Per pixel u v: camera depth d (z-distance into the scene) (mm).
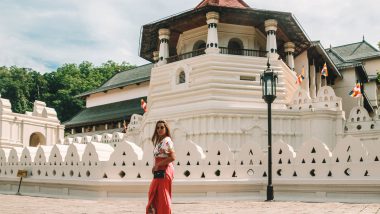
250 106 32281
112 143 44812
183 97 34250
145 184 17906
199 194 17844
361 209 12914
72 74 109500
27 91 100125
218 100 32312
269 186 16734
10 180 22906
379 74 46094
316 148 17141
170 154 8469
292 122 31594
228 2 37875
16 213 12453
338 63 54250
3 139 38812
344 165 16438
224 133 30891
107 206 14922
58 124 44375
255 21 36219
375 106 57469
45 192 20844
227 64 33594
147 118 35000
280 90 33719
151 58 48375
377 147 15945
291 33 38562
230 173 18219
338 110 31172
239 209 13461
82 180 18875
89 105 74500
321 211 12523
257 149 18344
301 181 17031
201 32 37656
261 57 34812
